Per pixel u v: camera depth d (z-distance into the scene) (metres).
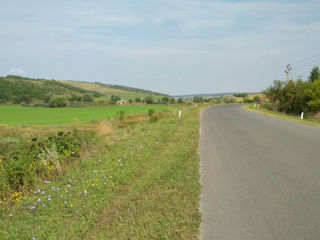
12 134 17.75
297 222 3.87
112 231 3.79
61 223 4.16
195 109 39.53
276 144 10.02
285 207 4.39
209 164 7.22
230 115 26.69
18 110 53.00
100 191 5.33
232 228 3.72
